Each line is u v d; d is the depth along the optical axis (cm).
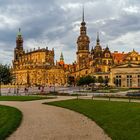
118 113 5031
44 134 3503
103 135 3425
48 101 8175
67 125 4153
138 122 4097
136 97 8675
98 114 5153
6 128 3844
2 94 13088
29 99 9062
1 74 15762
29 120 4628
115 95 9681
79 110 5891
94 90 15325
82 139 3212
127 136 3328
